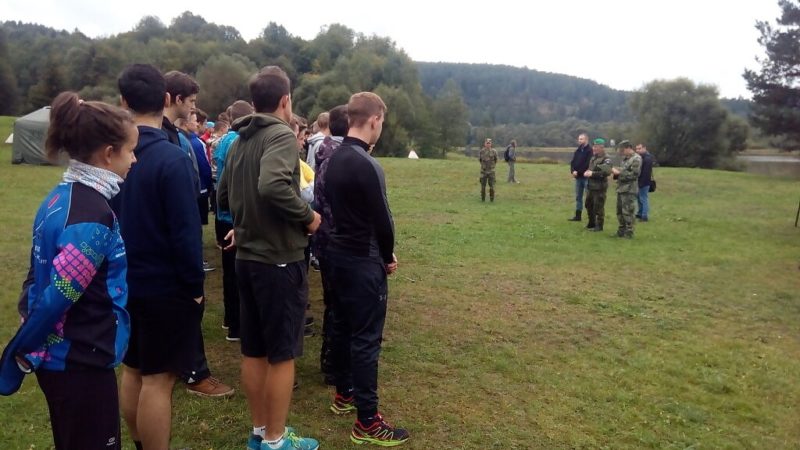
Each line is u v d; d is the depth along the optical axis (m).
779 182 20.58
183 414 3.55
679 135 42.38
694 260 8.63
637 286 7.13
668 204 15.40
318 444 3.24
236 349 4.65
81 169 2.01
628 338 5.32
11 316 5.21
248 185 2.85
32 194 13.03
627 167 10.20
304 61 71.31
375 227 3.13
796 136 30.77
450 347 4.89
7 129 34.84
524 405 3.90
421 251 8.73
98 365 2.02
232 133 4.55
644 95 44.31
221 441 3.27
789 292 7.00
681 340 5.32
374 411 3.31
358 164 3.07
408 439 3.38
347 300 3.22
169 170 2.55
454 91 65.19
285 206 2.69
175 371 2.67
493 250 8.96
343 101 51.41
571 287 6.96
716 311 6.24
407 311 5.80
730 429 3.74
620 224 10.36
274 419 2.95
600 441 3.49
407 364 4.49
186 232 2.56
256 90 2.89
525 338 5.20
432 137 57.88
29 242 8.30
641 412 3.89
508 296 6.49
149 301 2.58
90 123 1.98
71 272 1.88
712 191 18.25
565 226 11.34
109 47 64.44
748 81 31.27
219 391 3.82
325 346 4.07
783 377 4.56
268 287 2.86
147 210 2.54
